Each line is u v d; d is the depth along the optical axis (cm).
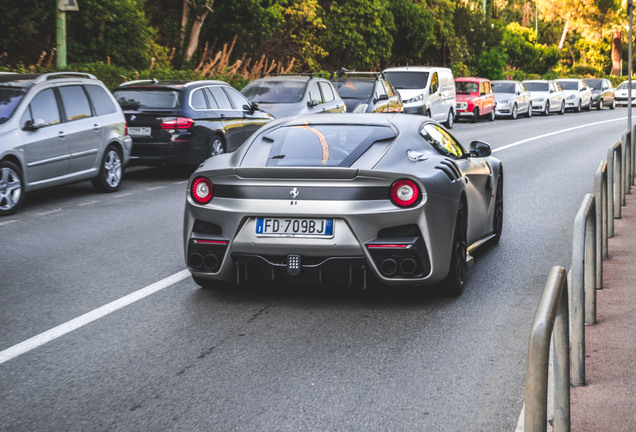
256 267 595
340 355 504
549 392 424
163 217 1040
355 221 575
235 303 626
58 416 411
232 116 1513
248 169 590
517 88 3828
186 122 1384
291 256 584
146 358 500
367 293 655
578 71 7981
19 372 477
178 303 627
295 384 454
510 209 1117
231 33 3064
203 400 432
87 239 892
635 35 7831
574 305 442
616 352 495
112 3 2295
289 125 672
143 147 1382
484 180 770
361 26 3728
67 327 566
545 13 7962
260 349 516
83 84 1236
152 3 2931
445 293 639
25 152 1084
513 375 467
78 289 673
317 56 3706
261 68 3209
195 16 2850
